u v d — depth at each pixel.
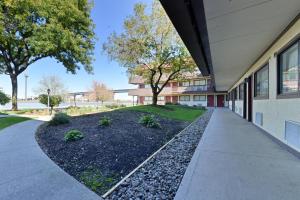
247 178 3.09
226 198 2.51
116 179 3.27
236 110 16.72
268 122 6.39
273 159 4.02
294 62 4.49
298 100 4.13
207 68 8.77
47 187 2.87
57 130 6.89
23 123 9.15
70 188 2.86
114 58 15.87
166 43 15.42
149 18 14.84
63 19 14.75
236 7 3.41
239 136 6.50
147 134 6.46
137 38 15.18
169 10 3.34
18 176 3.23
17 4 12.60
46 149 4.86
